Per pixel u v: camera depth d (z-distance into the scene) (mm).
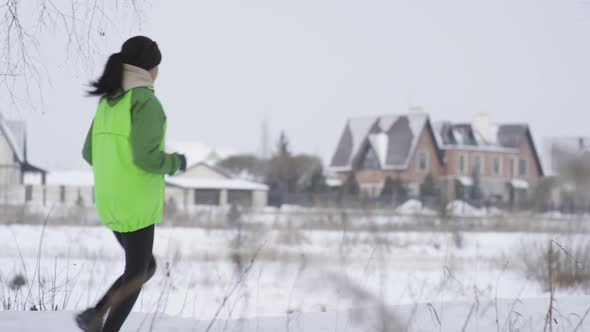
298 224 29953
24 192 62812
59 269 12273
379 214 42469
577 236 20500
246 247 17672
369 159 83938
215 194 76500
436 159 83812
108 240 21188
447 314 6711
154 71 5293
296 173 91938
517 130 91062
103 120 5059
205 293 10047
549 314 5863
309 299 8945
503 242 24828
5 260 14414
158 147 4965
